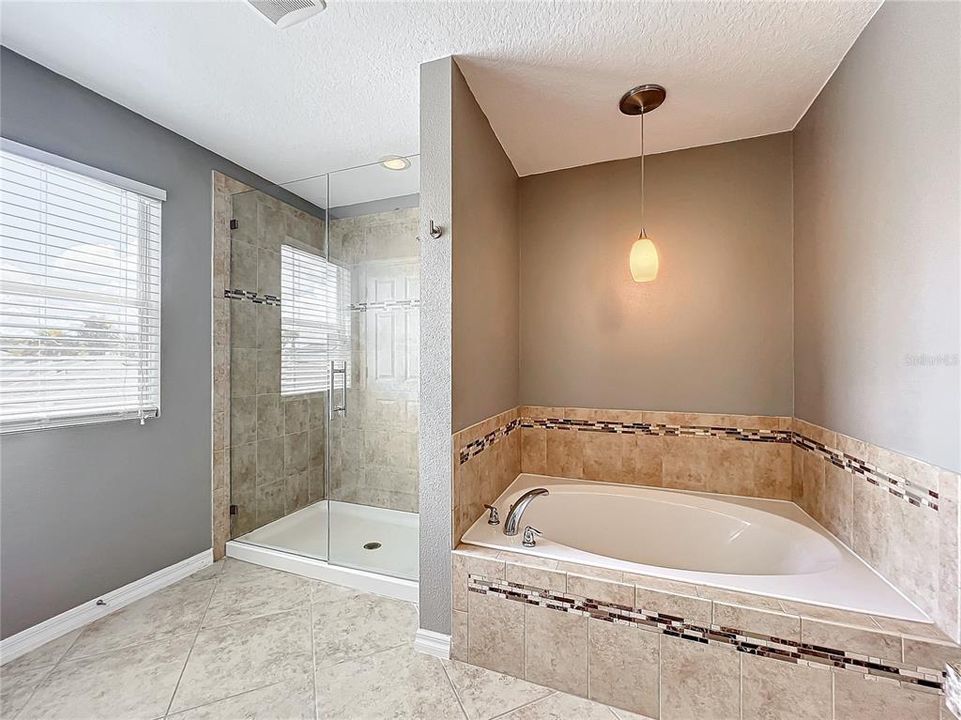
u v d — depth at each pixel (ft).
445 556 5.62
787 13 4.74
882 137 4.65
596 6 4.69
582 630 4.96
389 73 5.94
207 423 8.21
